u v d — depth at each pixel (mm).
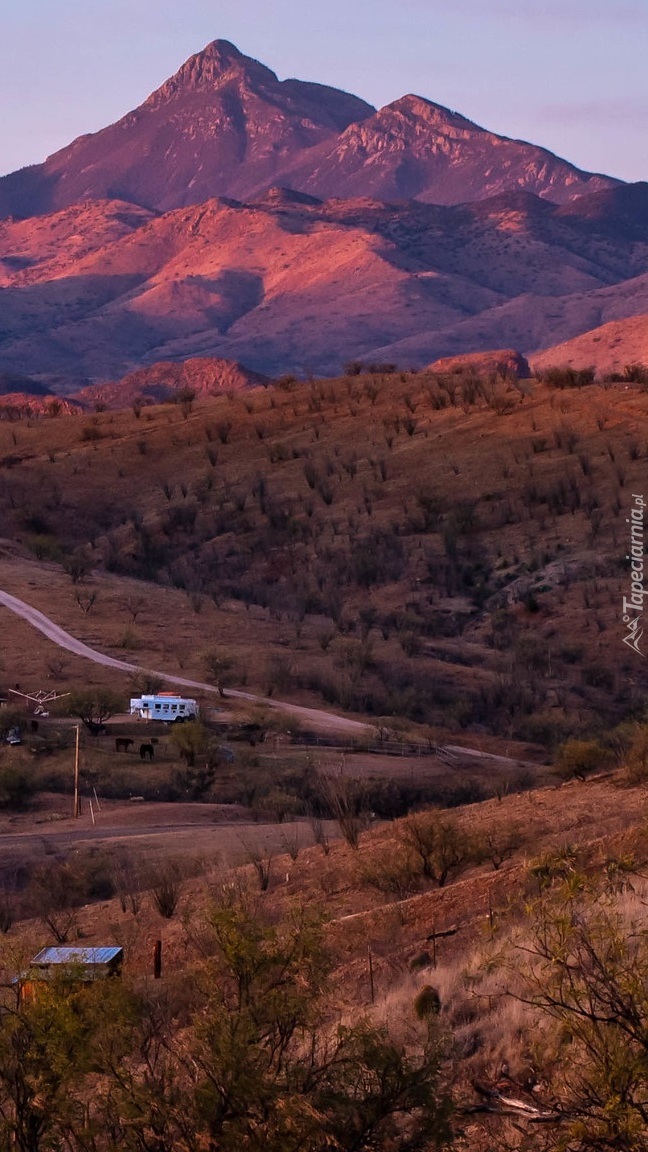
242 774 76938
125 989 8125
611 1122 6344
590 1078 6488
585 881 7348
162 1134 7324
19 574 137000
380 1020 11641
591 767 38656
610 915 7332
